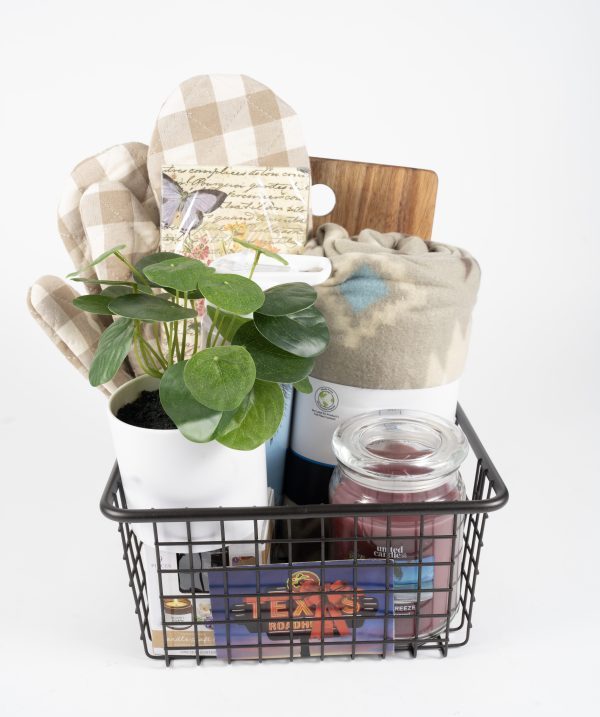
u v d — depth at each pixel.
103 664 0.74
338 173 0.94
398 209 0.94
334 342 0.78
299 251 0.85
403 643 0.74
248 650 0.73
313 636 0.72
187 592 0.71
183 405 0.58
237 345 0.61
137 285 0.65
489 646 0.76
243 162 0.85
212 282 0.56
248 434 0.61
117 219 0.82
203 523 0.67
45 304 0.76
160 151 0.83
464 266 0.78
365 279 0.75
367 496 0.69
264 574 0.68
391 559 0.69
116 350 0.60
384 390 0.78
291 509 0.64
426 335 0.76
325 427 0.82
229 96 0.85
